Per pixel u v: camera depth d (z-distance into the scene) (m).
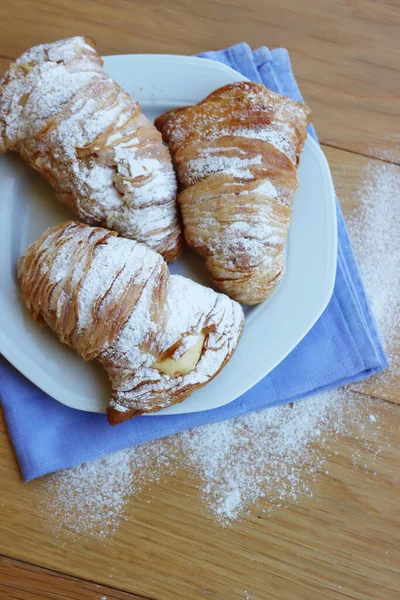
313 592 0.58
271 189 0.55
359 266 0.61
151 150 0.55
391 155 0.62
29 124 0.55
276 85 0.61
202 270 0.59
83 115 0.54
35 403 0.58
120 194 0.55
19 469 0.57
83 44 0.56
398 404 0.60
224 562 0.58
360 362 0.60
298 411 0.60
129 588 0.57
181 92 0.60
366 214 0.62
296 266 0.59
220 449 0.59
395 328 0.61
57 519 0.57
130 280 0.53
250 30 0.63
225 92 0.56
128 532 0.58
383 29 0.63
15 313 0.56
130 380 0.54
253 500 0.59
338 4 0.63
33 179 0.58
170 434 0.59
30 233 0.58
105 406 0.56
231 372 0.57
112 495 0.58
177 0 0.62
